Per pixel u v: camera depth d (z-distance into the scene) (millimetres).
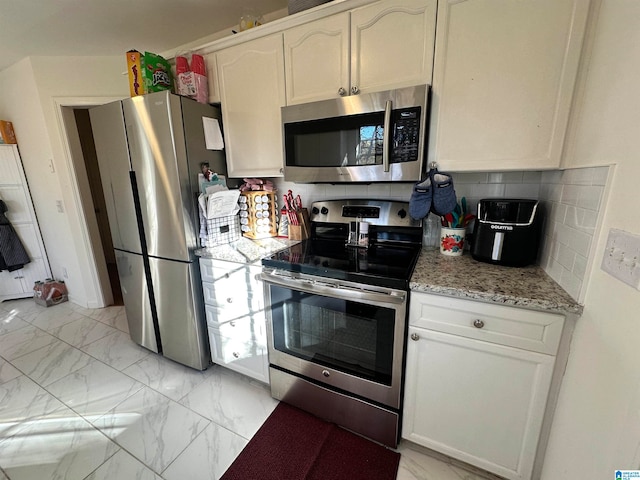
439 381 1211
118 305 3033
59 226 2893
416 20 1195
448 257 1471
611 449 715
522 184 1442
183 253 1752
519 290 1045
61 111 2543
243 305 1692
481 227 1344
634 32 724
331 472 1289
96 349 2252
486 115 1146
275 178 2113
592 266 867
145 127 1657
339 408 1480
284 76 1541
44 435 1493
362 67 1338
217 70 1742
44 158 2719
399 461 1337
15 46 2242
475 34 1104
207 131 1748
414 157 1244
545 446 1086
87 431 1514
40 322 2678
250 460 1347
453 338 1142
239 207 1938
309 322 1470
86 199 2793
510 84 1086
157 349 2113
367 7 1276
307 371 1529
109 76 2545
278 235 2062
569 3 956
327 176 1470
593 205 870
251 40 1592
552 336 986
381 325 1259
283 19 1444
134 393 1778
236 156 1827
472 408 1175
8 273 3080
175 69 1836
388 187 1774
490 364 1103
